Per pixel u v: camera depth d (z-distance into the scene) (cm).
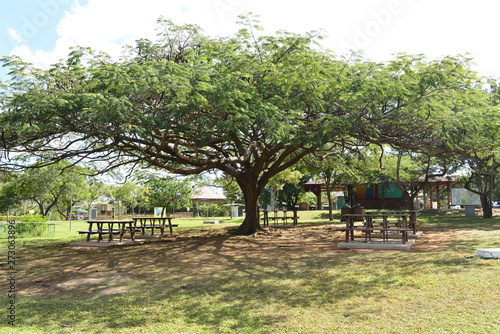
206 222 2766
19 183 2592
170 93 967
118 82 871
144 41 1320
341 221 2388
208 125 1044
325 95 1191
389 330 458
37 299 645
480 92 1173
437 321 477
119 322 521
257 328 486
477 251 867
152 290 684
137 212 4831
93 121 909
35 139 1043
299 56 1067
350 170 2178
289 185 4672
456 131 1206
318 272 788
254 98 1059
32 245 1416
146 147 1273
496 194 3528
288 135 1131
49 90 962
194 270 860
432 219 2370
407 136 1294
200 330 486
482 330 440
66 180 2698
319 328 477
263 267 869
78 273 868
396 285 652
